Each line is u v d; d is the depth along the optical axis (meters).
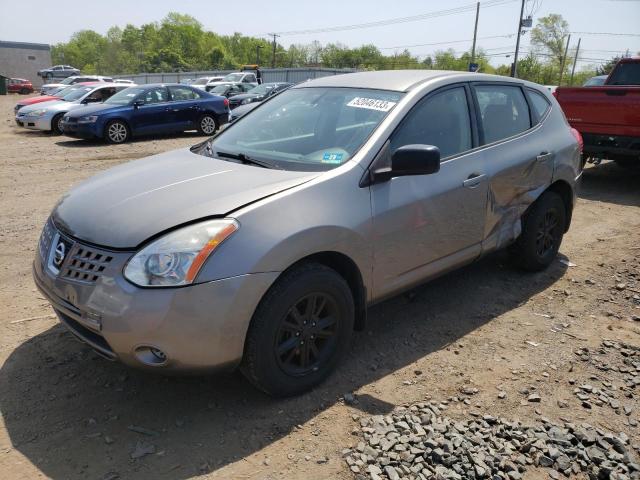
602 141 7.88
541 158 4.47
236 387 3.14
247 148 3.68
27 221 6.34
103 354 2.69
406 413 2.90
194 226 2.62
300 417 2.88
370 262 3.21
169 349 2.53
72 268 2.72
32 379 3.18
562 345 3.69
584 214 6.98
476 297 4.41
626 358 3.52
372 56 94.69
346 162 3.21
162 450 2.63
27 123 16.17
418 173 3.14
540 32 67.12
